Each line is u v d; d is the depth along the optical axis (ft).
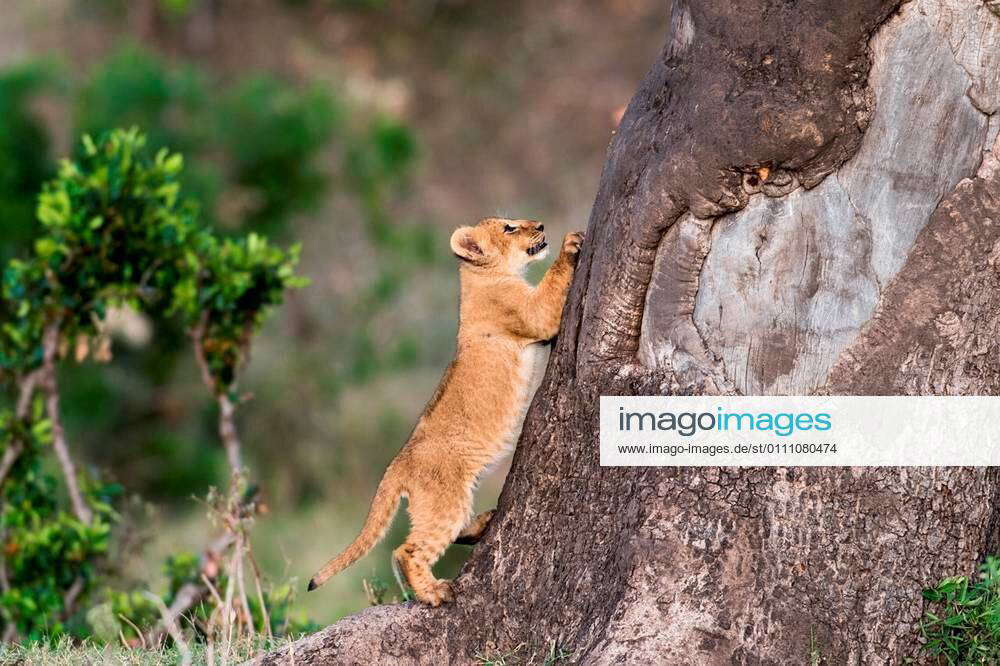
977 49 28.58
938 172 28.94
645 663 28.19
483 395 35.63
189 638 37.50
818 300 29.48
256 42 134.51
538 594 32.30
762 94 28.99
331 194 93.04
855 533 29.09
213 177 83.20
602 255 31.81
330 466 91.25
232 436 49.11
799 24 28.76
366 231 99.04
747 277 29.86
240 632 35.99
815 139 28.60
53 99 81.46
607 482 31.30
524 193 129.70
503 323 36.11
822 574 28.91
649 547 29.48
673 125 30.58
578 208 124.67
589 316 31.96
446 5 145.69
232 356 49.01
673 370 30.50
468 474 35.04
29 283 47.11
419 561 33.94
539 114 136.98
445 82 139.03
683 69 31.09
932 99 28.76
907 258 29.09
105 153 47.80
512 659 31.76
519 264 37.88
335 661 31.86
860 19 28.45
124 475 84.89
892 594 28.99
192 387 89.40
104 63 89.76
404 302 102.27
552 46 144.15
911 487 29.19
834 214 29.32
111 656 34.65
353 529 83.56
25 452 48.16
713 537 29.25
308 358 94.43
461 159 132.05
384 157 94.22
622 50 143.84
